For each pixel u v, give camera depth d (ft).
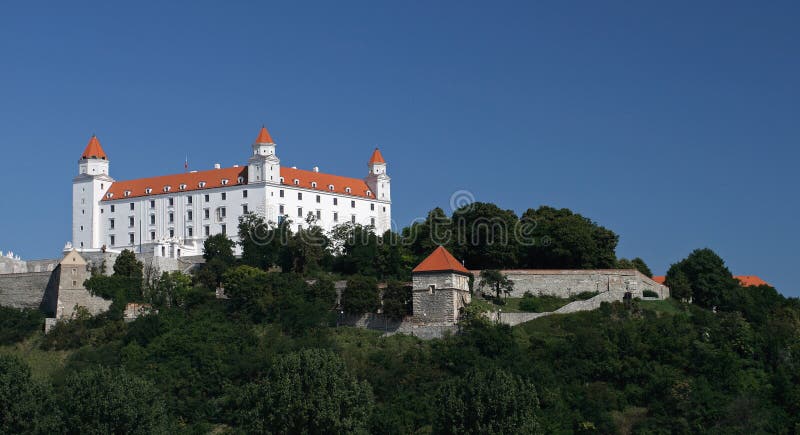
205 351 616.39
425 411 554.46
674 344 610.24
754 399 566.77
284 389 496.23
